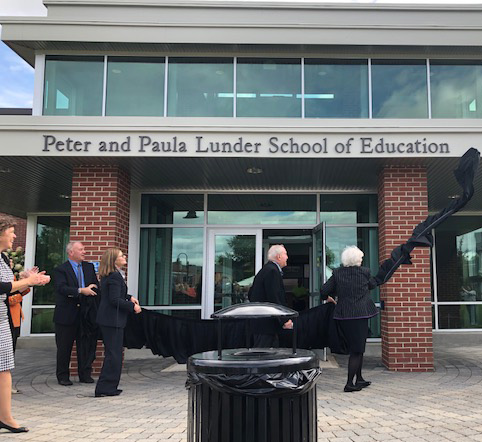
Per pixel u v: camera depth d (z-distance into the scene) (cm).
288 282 1142
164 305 1082
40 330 1348
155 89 959
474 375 778
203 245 1097
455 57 962
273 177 966
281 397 269
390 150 800
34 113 935
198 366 276
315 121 807
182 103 959
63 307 723
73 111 948
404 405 577
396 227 852
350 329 656
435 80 966
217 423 269
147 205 1107
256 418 266
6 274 480
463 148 799
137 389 691
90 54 959
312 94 961
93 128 800
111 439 450
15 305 677
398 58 964
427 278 836
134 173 934
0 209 1345
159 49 953
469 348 1119
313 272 1079
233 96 959
